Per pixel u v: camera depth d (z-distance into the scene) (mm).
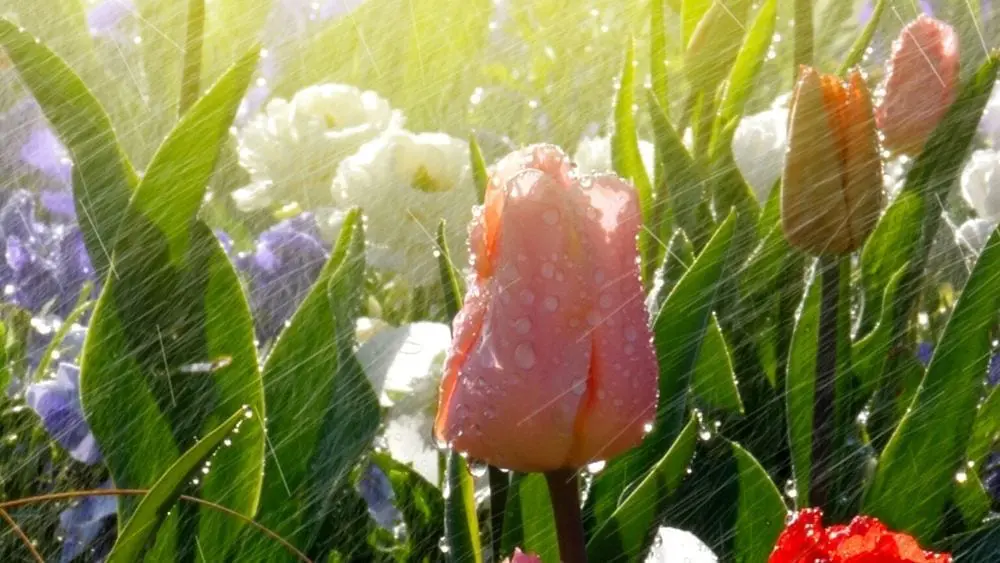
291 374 470
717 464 460
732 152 600
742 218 586
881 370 516
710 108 612
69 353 578
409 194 625
